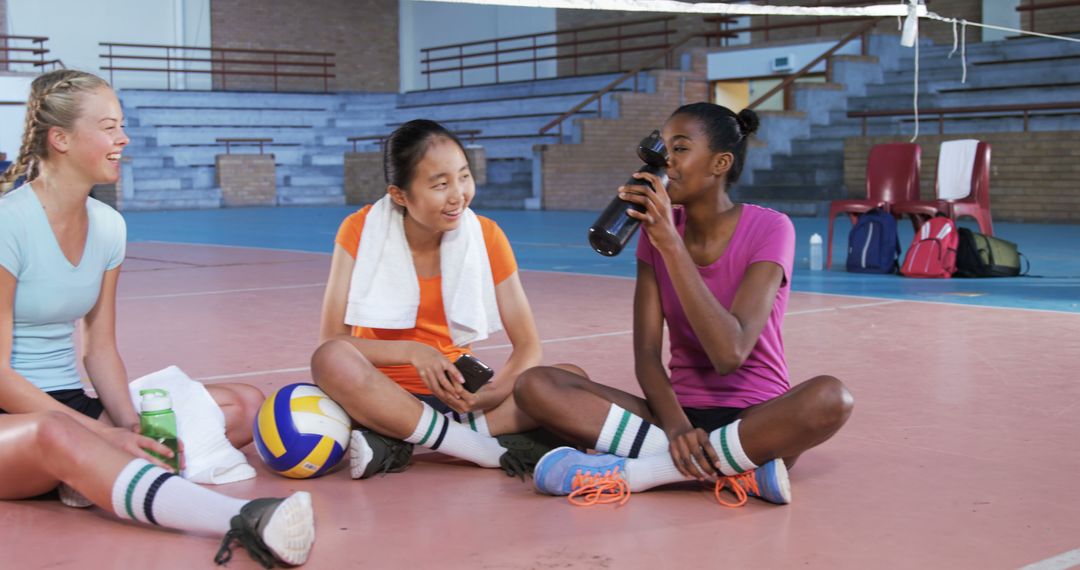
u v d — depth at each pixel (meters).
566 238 12.48
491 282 3.06
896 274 8.23
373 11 28.59
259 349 5.05
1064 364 4.44
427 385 2.86
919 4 6.51
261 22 27.20
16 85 20.89
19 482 2.55
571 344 5.07
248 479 2.88
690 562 2.21
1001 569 2.15
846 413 2.52
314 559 2.24
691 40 22.73
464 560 2.23
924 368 4.38
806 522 2.46
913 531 2.39
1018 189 13.70
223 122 25.03
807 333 5.32
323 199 24.62
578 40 24.00
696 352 2.85
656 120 20.06
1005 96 15.54
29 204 2.67
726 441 2.57
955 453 3.06
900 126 16.41
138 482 2.38
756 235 2.76
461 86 24.91
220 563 2.22
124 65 25.59
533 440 2.97
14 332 2.74
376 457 2.84
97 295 2.83
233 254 10.79
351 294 3.01
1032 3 16.91
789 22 21.00
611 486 2.66
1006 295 6.85
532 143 22.25
